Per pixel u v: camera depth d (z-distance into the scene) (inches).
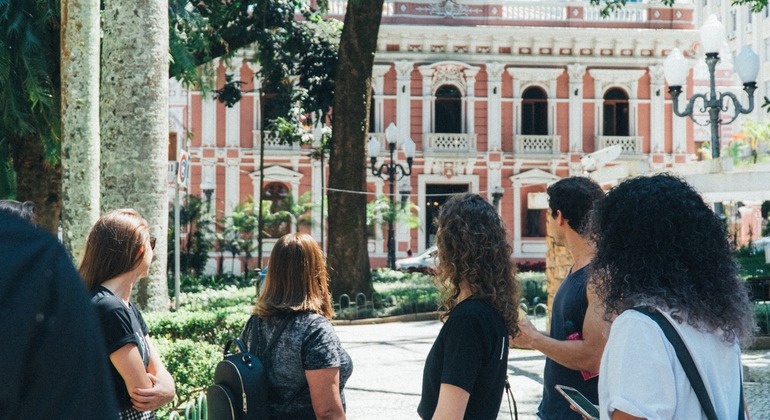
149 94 306.0
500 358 117.6
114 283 136.3
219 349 275.4
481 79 1393.9
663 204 85.0
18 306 34.1
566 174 1401.3
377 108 1376.7
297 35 800.9
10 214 37.6
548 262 465.4
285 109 832.3
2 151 528.4
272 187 1364.4
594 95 1402.6
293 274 136.3
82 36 281.0
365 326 675.4
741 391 84.0
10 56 474.6
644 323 79.8
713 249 84.0
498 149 1390.3
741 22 2070.6
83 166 281.9
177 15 545.3
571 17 1407.5
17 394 33.8
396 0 1381.6
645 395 77.2
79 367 35.1
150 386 132.1
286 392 133.3
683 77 504.1
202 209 1224.2
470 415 116.3
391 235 1064.8
